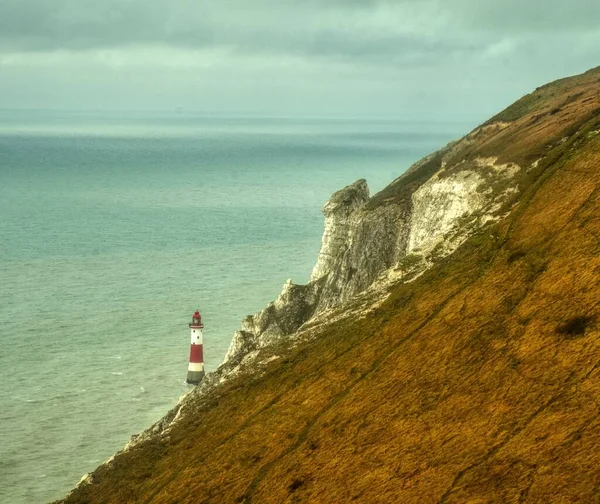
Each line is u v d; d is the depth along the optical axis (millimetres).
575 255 46438
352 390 49625
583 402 36562
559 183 56438
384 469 40594
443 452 39250
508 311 46500
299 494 42812
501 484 35062
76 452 96812
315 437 46969
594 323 40438
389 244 98938
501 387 40938
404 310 55812
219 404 60094
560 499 32594
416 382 45906
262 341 98812
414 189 105375
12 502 85625
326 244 113500
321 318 67688
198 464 51906
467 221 70125
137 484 54375
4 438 100125
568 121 84250
